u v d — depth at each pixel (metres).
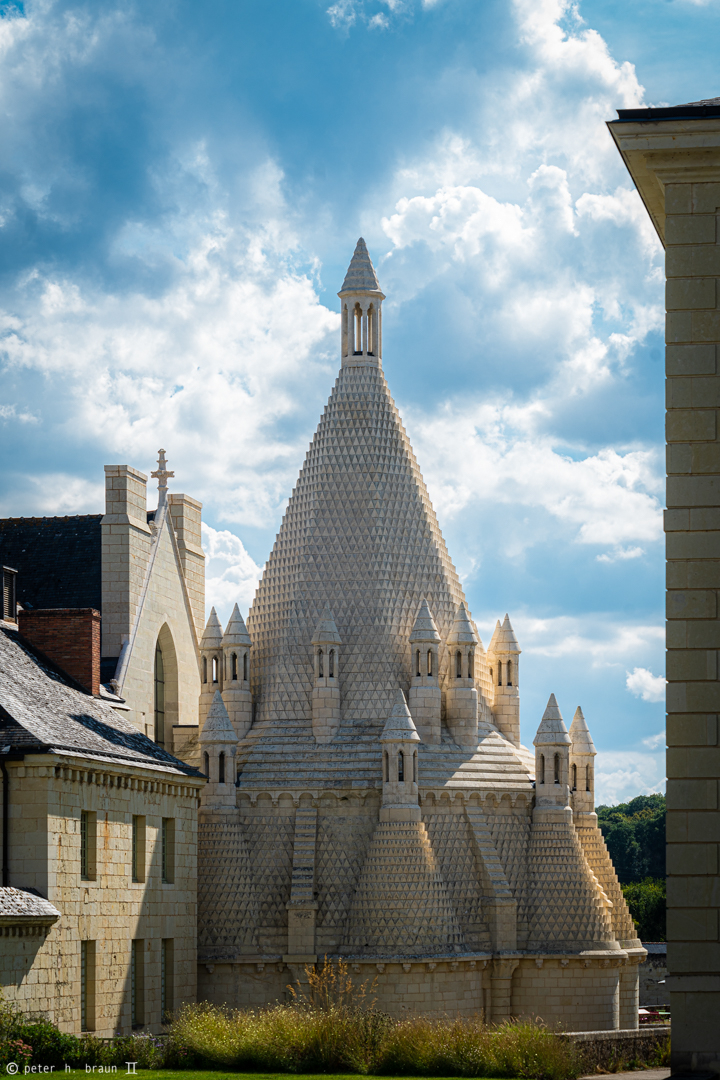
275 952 73.38
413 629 78.75
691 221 40.12
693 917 37.62
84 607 76.38
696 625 38.72
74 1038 50.69
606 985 75.69
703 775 38.12
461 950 72.62
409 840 72.94
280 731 78.31
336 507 81.75
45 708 62.25
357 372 84.88
